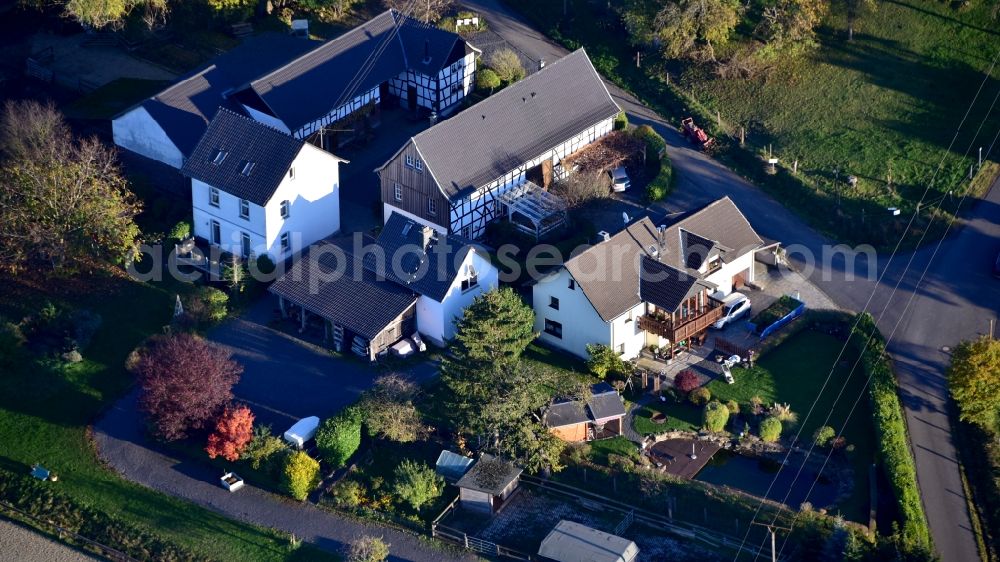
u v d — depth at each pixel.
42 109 114.44
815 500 82.75
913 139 111.88
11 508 86.25
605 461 86.38
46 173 101.00
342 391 92.44
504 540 81.44
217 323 98.50
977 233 103.94
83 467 88.19
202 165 102.69
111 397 93.44
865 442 86.56
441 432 88.69
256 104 111.88
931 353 93.75
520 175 107.31
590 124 111.06
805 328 97.06
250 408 91.12
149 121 107.69
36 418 92.06
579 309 93.56
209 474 87.06
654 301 93.38
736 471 85.69
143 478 87.06
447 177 102.50
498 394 85.94
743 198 109.75
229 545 82.19
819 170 110.62
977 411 86.12
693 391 90.38
